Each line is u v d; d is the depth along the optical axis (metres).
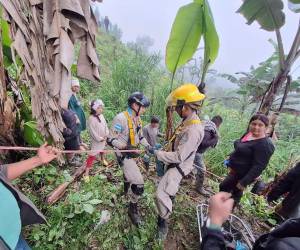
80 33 1.48
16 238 1.24
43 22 1.36
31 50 1.34
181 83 6.75
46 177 3.04
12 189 1.40
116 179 3.63
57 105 1.63
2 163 2.56
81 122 4.44
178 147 2.55
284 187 3.34
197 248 2.99
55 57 1.38
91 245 2.59
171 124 2.82
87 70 1.56
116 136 2.80
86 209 2.64
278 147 6.55
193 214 3.37
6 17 1.23
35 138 2.71
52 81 1.48
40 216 1.61
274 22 4.20
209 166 4.78
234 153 3.19
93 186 3.20
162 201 2.65
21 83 2.60
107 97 6.59
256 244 1.24
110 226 2.80
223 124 5.79
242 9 4.32
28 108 2.89
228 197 1.28
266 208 3.91
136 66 6.99
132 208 2.98
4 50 2.04
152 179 3.81
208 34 3.48
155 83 7.27
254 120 2.88
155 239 2.87
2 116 2.48
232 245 1.76
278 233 1.15
